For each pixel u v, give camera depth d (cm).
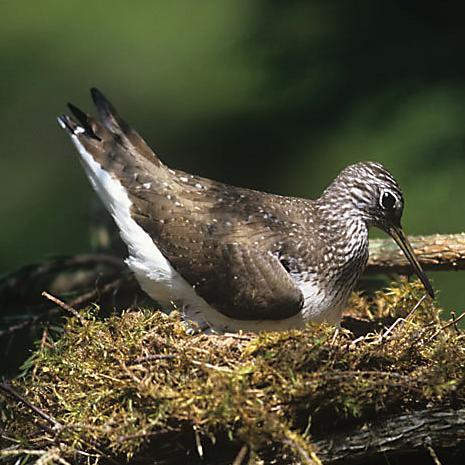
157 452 933
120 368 944
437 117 1498
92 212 1499
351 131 1549
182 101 1800
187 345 958
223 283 1103
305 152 1588
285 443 876
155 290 1147
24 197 1812
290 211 1160
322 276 1128
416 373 948
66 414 950
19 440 927
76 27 1988
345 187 1173
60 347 998
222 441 927
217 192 1160
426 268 1248
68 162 1867
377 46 1548
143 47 1914
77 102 1917
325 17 1591
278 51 1603
